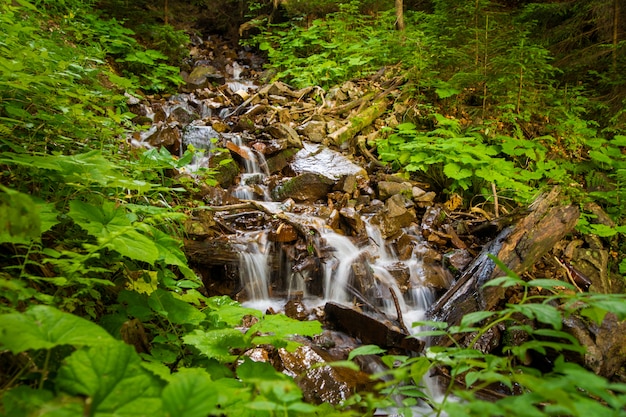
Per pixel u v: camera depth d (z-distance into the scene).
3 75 2.46
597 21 8.53
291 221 4.24
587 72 8.38
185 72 7.89
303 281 4.03
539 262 4.39
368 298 3.92
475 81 6.46
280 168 5.45
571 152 6.60
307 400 2.63
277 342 1.91
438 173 5.49
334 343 3.36
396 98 6.80
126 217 2.23
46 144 2.75
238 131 6.00
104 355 1.19
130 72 6.69
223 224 4.15
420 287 4.09
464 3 6.93
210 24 11.24
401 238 4.55
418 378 1.49
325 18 9.80
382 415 2.59
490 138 6.04
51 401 1.05
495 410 0.93
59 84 3.18
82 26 5.93
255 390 1.43
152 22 8.20
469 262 4.30
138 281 2.42
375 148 6.12
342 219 4.60
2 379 1.46
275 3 10.27
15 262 2.08
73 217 2.01
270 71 8.52
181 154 5.38
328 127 6.20
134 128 4.62
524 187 5.05
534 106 6.59
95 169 2.20
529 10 8.25
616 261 4.99
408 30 8.58
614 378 3.58
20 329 1.21
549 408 0.96
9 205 1.34
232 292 3.86
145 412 1.10
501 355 3.54
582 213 5.05
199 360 2.12
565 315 1.17
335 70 7.42
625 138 6.28
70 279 1.83
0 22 3.44
